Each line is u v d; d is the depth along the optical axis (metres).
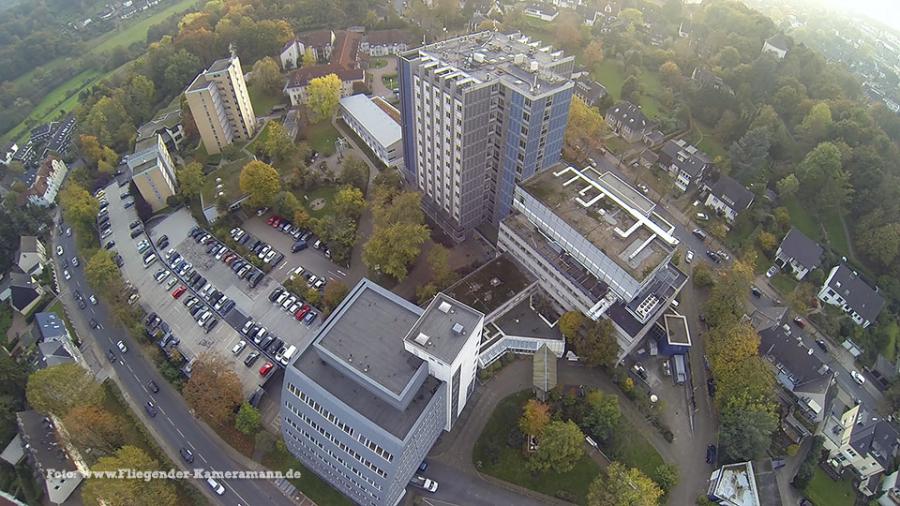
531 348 122.44
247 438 108.38
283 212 154.25
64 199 154.00
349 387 88.69
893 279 145.75
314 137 190.62
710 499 100.75
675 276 123.00
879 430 105.31
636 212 117.69
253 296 136.88
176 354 119.88
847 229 161.62
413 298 133.75
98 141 187.50
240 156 180.75
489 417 112.19
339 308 97.75
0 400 108.44
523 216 132.00
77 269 149.25
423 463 104.19
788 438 110.62
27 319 136.25
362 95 198.38
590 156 186.00
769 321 127.06
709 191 167.12
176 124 186.38
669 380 119.94
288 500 100.88
